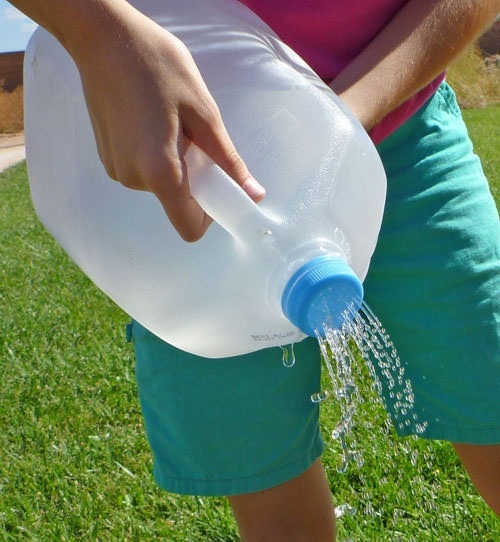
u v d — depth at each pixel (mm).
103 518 2885
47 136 1730
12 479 3186
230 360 1796
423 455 2887
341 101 1547
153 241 1542
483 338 1828
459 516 2541
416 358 1874
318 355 1878
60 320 5355
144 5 1641
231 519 2711
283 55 1631
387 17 1737
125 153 1234
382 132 1819
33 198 1849
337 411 3127
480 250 1842
